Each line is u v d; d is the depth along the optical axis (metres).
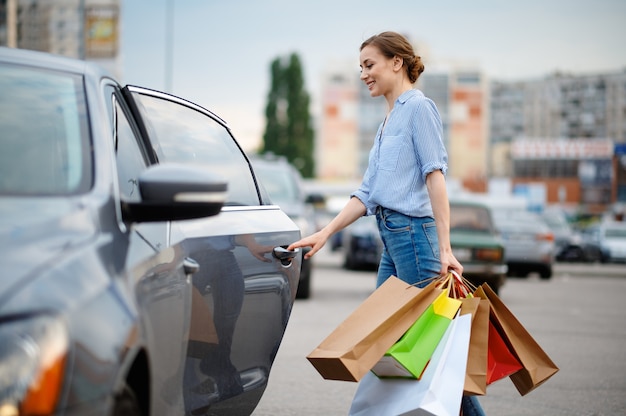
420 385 4.63
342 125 177.00
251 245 5.16
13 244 3.08
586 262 47.53
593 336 12.78
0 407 2.65
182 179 3.69
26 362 2.72
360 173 176.75
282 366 9.54
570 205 160.00
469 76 173.75
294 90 127.06
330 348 4.55
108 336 3.08
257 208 5.57
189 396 4.47
